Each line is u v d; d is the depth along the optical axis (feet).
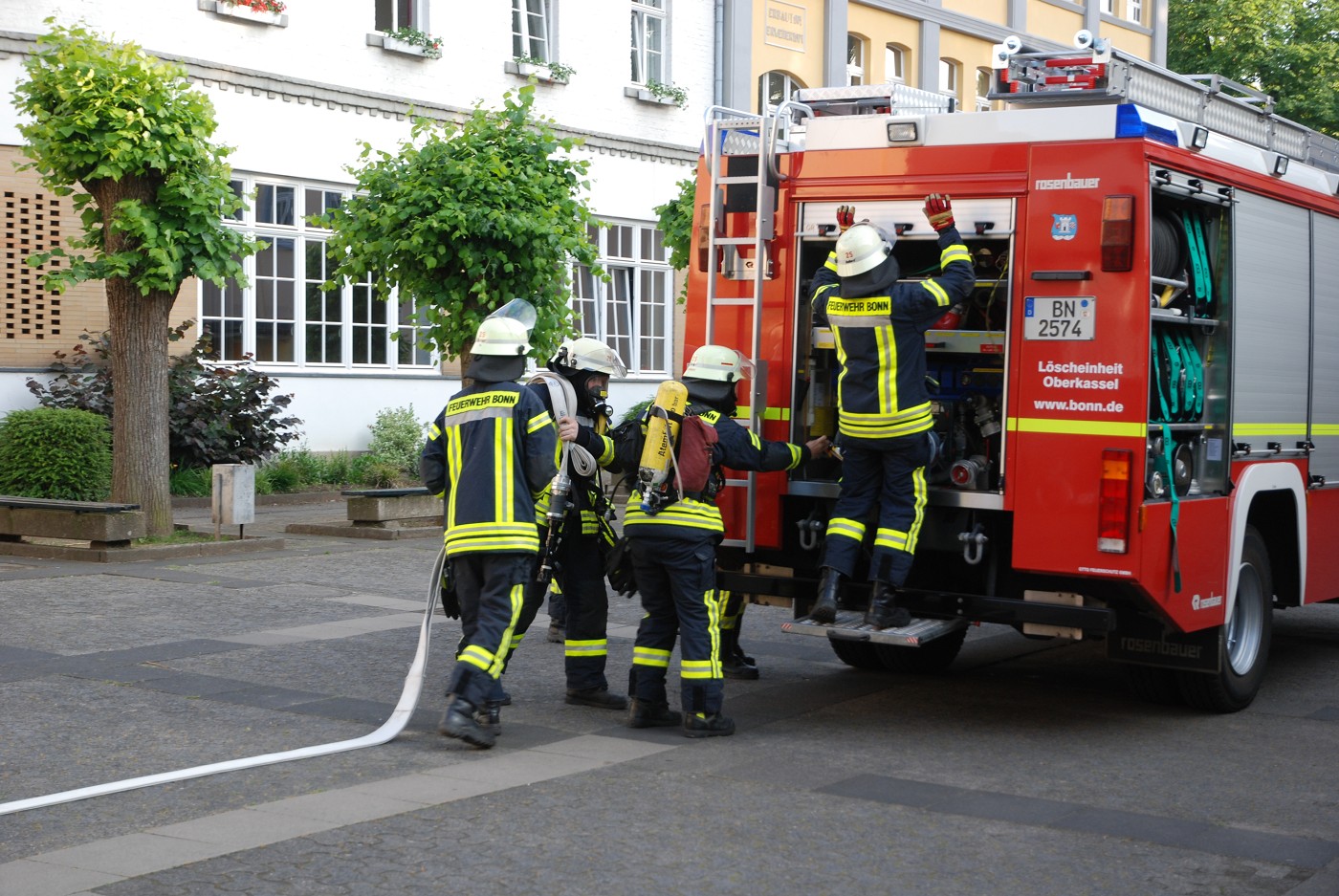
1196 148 23.44
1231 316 24.59
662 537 22.30
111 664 26.68
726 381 23.35
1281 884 16.30
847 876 16.19
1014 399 22.43
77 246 41.75
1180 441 23.44
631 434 23.30
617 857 16.65
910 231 23.45
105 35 54.54
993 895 15.69
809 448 23.91
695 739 22.56
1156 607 22.27
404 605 34.22
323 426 62.39
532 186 44.19
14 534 41.42
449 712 21.31
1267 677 29.63
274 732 22.25
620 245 75.66
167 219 41.14
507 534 21.70
